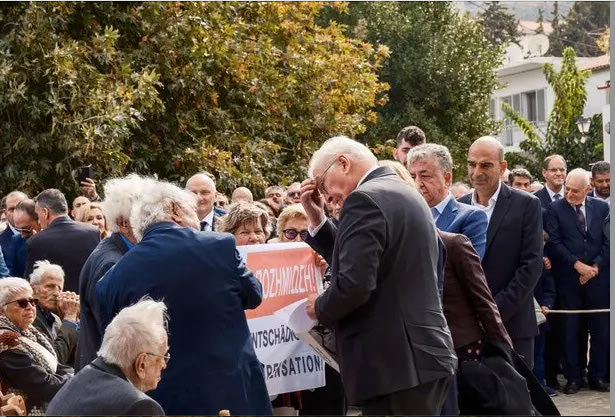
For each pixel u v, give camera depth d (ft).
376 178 15.66
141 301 15.14
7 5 50.16
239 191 35.40
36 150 49.03
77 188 48.19
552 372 34.45
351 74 64.08
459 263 17.53
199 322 15.43
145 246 15.80
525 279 22.18
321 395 20.17
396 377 14.61
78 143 48.26
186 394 15.21
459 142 64.95
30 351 19.80
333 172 15.97
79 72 49.34
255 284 16.15
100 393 14.07
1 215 39.22
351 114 65.72
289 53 61.46
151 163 55.67
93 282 17.26
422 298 14.99
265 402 15.89
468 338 17.42
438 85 65.98
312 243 18.13
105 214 17.97
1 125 49.60
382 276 14.82
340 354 15.19
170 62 55.16
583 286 33.83
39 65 48.96
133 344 14.40
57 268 23.30
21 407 17.26
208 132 57.21
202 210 27.37
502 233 22.41
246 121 58.39
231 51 56.80
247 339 15.92
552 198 35.88
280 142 61.87
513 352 17.84
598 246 33.73
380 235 14.64
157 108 52.42
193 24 54.75
